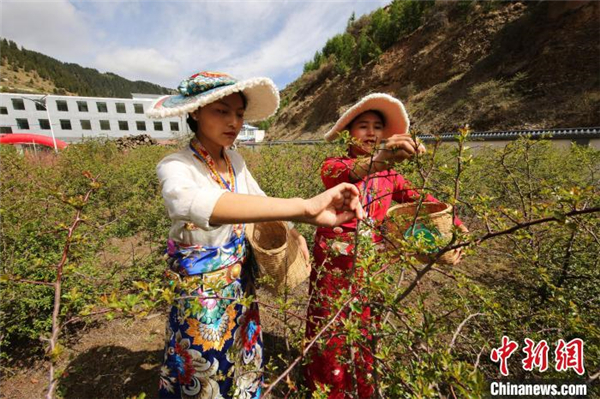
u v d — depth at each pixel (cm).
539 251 207
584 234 180
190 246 138
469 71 1705
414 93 2025
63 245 285
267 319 283
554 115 1159
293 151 486
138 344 270
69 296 94
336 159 168
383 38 2645
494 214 102
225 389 148
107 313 90
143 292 89
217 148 149
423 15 2406
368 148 152
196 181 132
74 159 756
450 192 108
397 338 103
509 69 1497
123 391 224
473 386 73
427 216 124
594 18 1313
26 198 341
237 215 95
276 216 94
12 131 3584
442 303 183
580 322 127
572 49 1288
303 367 193
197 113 135
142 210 448
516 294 223
